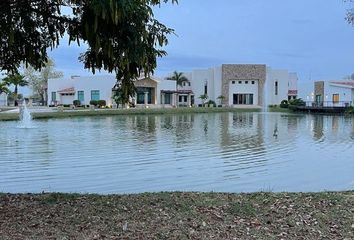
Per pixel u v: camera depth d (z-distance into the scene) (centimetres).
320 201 689
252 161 1485
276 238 523
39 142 1992
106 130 2692
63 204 662
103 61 532
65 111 4800
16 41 551
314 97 6900
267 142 2084
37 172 1245
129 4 430
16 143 1947
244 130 2769
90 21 462
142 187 1068
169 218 593
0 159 1474
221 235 529
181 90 7719
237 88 7794
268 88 7831
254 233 538
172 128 2902
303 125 3338
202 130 2742
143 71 536
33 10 516
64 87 7356
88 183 1107
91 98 6831
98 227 551
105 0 418
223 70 7781
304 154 1677
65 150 1717
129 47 474
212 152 1698
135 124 3281
